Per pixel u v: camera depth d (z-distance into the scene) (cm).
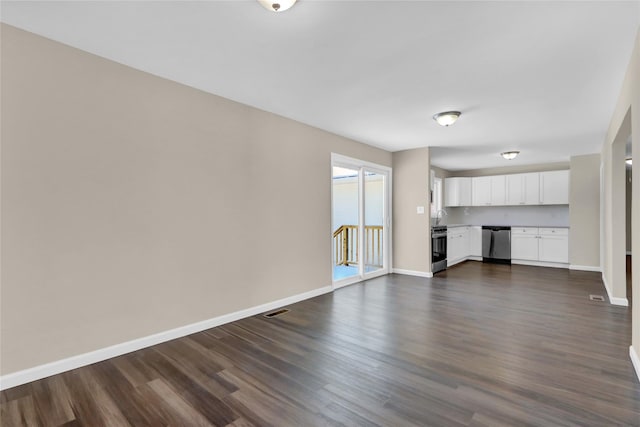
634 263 223
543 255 648
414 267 555
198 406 182
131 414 175
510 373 215
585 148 542
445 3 176
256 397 190
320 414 174
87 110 232
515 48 224
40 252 212
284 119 379
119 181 247
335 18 190
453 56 236
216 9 183
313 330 299
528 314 341
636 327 217
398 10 182
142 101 261
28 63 207
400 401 185
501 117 377
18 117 204
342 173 537
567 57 236
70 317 224
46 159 214
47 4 178
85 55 231
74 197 226
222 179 316
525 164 706
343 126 417
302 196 403
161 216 271
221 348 259
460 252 692
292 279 389
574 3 175
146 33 208
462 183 762
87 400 188
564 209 679
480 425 163
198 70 261
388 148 552
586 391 193
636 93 210
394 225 580
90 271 233
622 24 194
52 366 216
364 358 240
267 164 360
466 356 242
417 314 344
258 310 349
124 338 249
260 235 353
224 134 319
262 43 220
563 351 249
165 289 274
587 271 582
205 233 302
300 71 262
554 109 348
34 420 170
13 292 202
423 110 354
